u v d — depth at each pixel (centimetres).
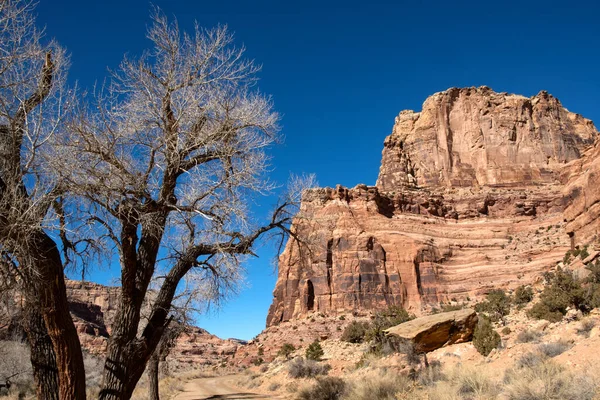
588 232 4641
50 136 740
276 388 2961
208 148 955
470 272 8150
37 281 714
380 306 7638
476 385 1086
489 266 8125
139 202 828
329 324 7144
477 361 1789
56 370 765
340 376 2520
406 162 11025
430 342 2327
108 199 780
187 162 913
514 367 1205
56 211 803
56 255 751
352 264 8012
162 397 2711
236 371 6794
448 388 1120
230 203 927
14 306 791
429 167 10825
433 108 11506
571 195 5050
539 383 872
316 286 7988
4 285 701
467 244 8669
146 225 812
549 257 7706
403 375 1681
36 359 765
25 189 765
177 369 7831
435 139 11081
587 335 1412
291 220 1070
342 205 8738
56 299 740
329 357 3756
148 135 909
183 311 1016
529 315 2430
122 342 813
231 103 959
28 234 683
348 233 8325
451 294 7962
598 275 2928
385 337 2531
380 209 9069
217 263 971
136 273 850
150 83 909
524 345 1619
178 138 880
